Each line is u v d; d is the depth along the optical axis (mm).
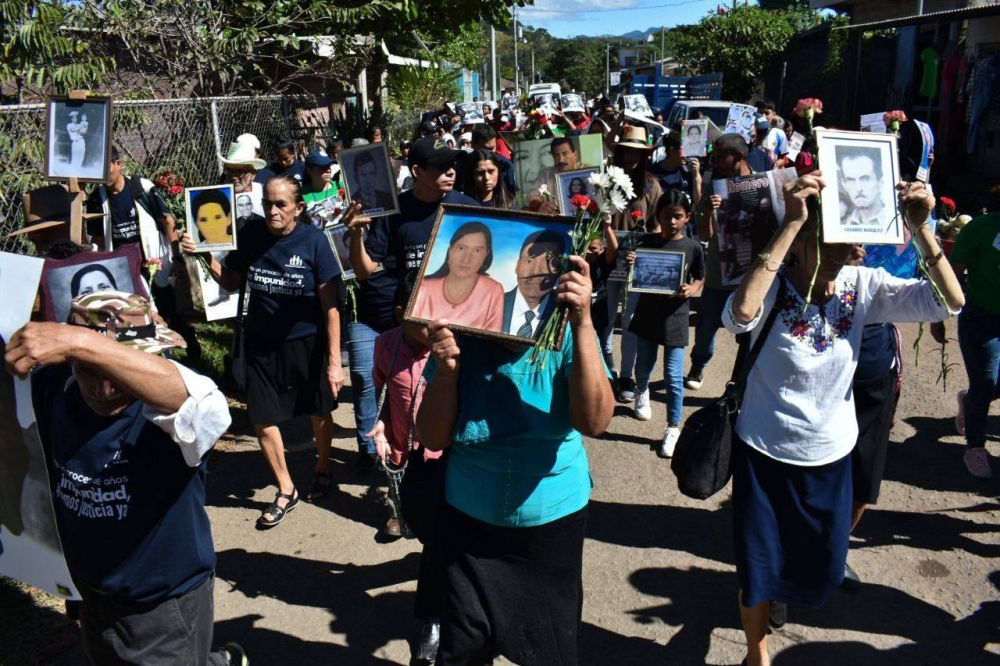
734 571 4055
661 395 6535
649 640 3545
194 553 2477
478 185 5746
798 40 22891
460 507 2609
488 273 2387
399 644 3586
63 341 1960
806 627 3576
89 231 5453
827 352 2898
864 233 2744
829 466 2938
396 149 16234
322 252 4438
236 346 4945
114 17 8500
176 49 9328
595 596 3861
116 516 2354
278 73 12016
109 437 2316
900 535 4281
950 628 3539
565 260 2334
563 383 2486
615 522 4551
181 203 7590
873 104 16516
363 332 4984
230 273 4844
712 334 6406
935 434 5480
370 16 10828
